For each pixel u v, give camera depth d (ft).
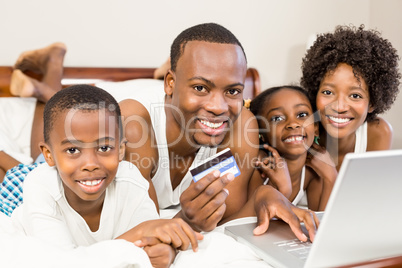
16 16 6.50
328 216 1.72
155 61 7.29
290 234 2.66
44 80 6.00
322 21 8.27
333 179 3.84
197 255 2.42
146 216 2.98
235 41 2.77
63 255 2.13
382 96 4.19
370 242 1.87
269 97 3.89
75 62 6.86
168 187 3.58
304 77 4.37
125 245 2.22
